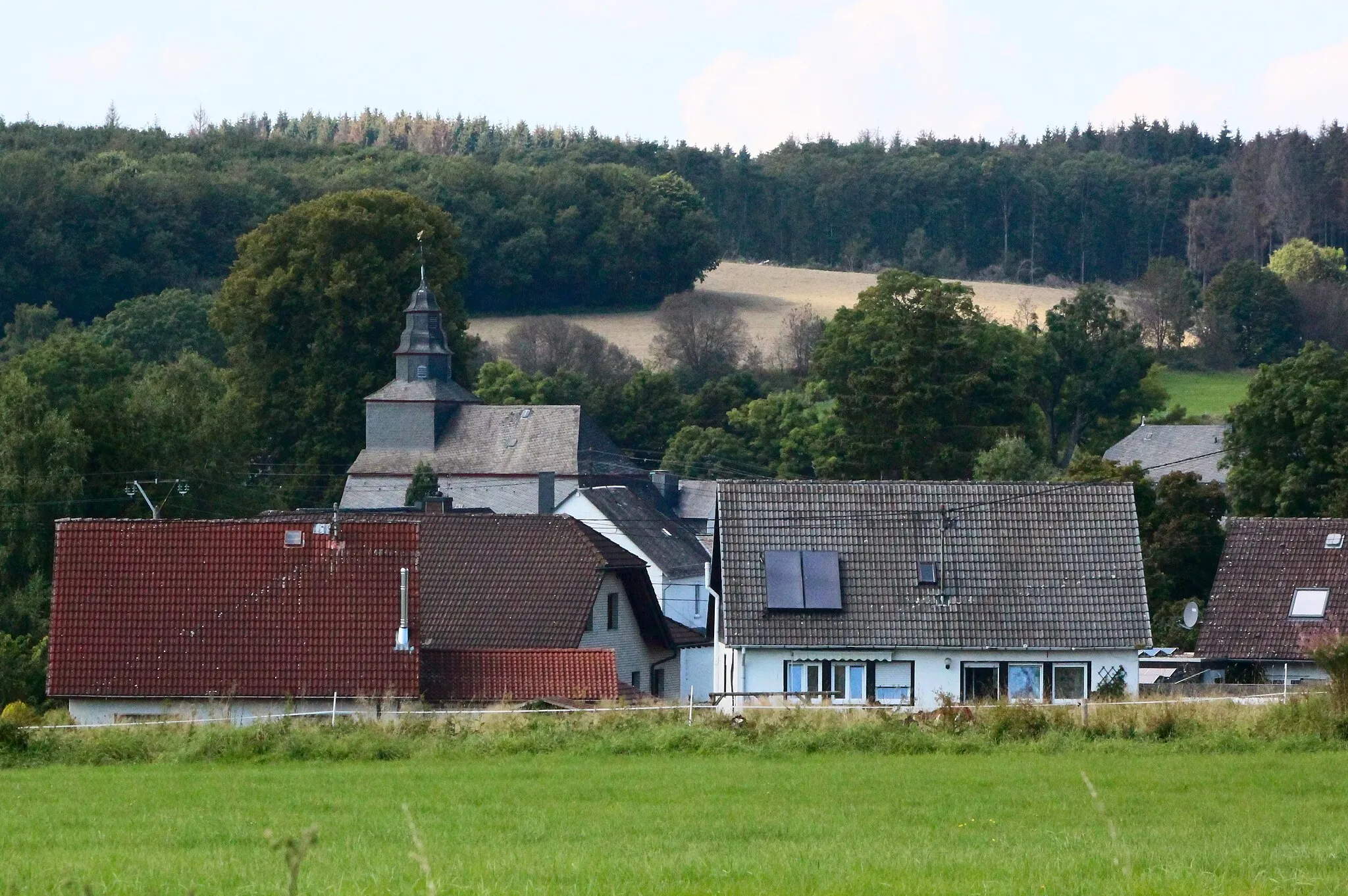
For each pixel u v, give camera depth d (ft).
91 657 599.16
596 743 438.40
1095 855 243.40
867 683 651.66
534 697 611.88
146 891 216.95
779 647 646.33
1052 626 654.94
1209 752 422.00
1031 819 307.99
